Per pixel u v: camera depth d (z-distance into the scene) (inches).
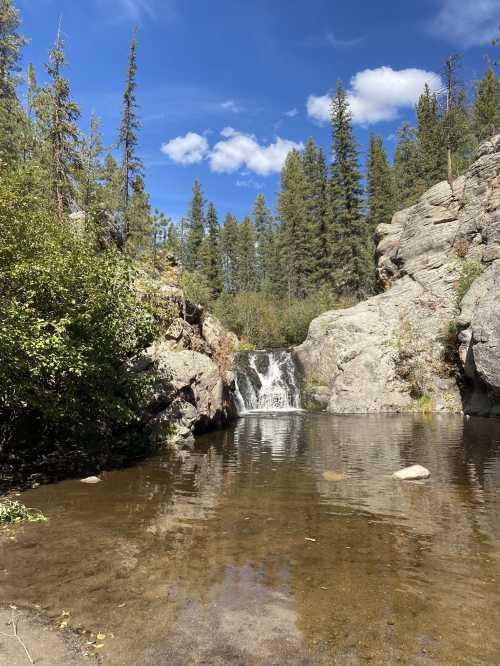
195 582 210.5
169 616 179.9
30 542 258.4
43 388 394.3
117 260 483.2
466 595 201.2
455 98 1380.4
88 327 407.2
